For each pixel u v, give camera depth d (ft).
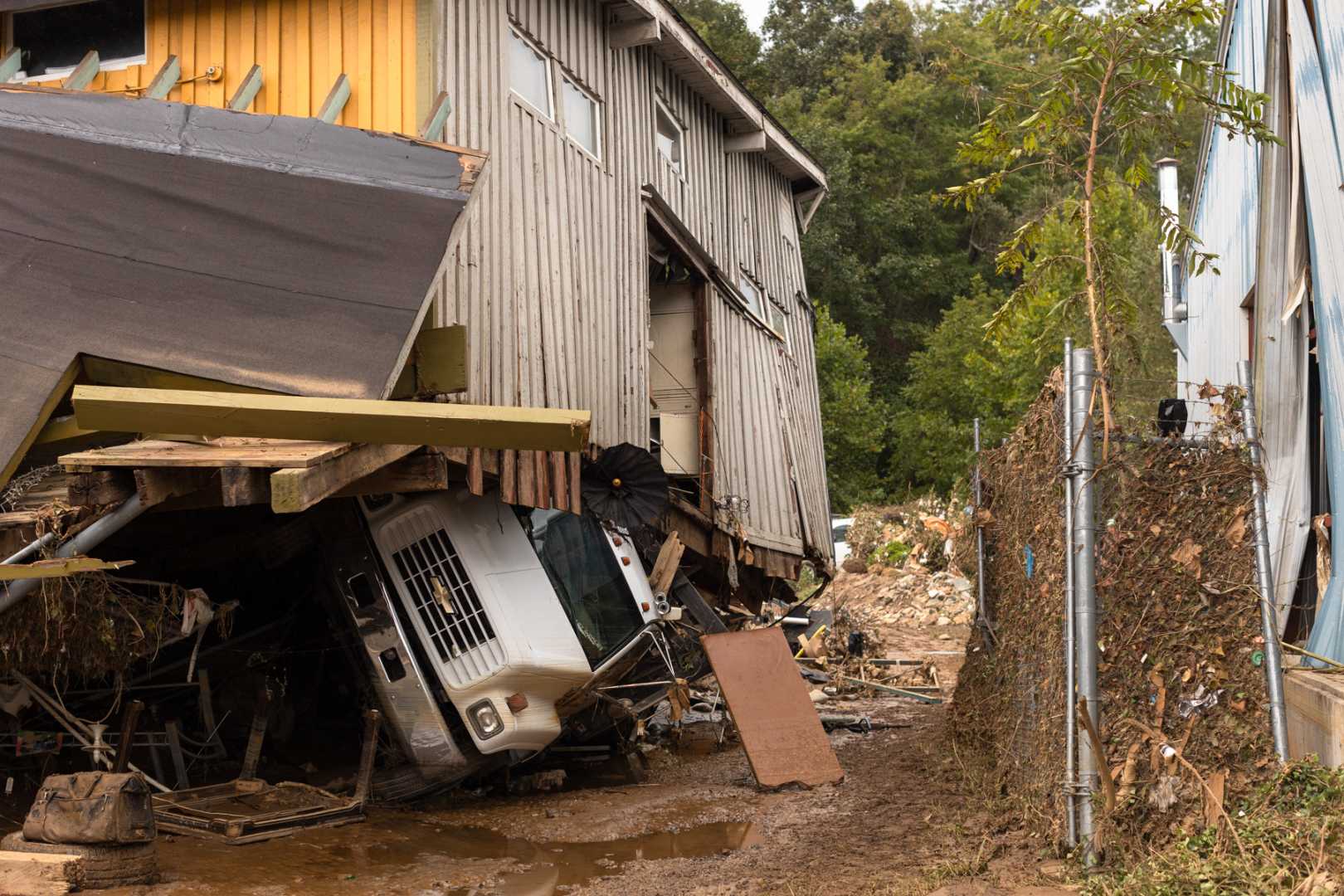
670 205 48.39
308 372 24.50
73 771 29.71
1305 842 16.60
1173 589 20.39
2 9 35.86
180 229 27.81
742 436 53.11
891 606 92.27
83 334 25.30
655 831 27.89
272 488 21.95
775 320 61.82
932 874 20.81
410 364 28.99
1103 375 21.53
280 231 27.86
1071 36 26.12
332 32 32.89
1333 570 25.41
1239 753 19.12
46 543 23.49
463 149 30.27
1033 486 25.55
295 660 34.99
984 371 131.44
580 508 33.17
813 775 32.81
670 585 36.63
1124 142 27.04
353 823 27.86
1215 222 43.45
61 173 29.17
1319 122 26.50
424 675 30.25
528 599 30.30
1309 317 29.58
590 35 41.73
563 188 38.45
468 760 30.01
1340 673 21.80
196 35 34.71
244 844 25.14
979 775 29.40
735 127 56.24
